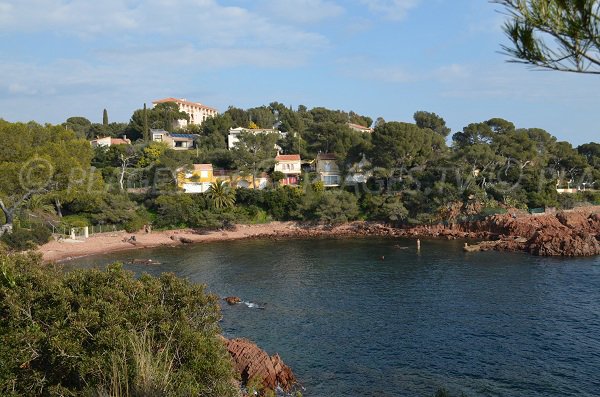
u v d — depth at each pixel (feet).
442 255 245.65
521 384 105.70
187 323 76.64
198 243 296.71
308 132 461.37
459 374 111.04
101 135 578.66
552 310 152.66
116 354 57.41
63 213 308.60
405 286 185.26
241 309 159.94
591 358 117.50
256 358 106.73
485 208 319.27
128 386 52.06
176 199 323.37
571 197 357.61
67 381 65.51
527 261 226.79
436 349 124.88
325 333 137.18
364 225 331.98
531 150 353.31
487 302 162.30
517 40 27.61
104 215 298.35
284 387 106.01
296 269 219.61
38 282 73.00
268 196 345.92
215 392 69.67
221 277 205.46
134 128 561.84
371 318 148.97
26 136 241.14
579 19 25.22
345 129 435.94
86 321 66.03
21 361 61.46
